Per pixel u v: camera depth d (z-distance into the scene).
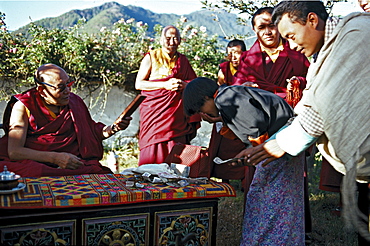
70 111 2.94
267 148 2.01
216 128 3.21
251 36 5.24
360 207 2.19
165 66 4.27
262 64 3.39
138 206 1.96
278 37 3.34
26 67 6.00
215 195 2.13
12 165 2.56
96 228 1.88
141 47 6.82
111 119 6.84
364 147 1.76
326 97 1.77
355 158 1.76
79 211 1.84
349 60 1.75
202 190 2.10
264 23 3.24
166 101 4.07
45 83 2.72
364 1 2.98
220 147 3.35
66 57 6.18
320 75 1.81
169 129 4.06
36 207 1.78
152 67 4.28
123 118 3.01
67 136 2.89
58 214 1.80
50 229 1.80
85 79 6.48
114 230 1.92
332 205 3.98
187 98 2.41
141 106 4.25
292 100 3.07
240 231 3.21
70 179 2.29
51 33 6.18
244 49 4.05
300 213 2.25
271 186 2.21
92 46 6.46
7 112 2.85
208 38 7.02
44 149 2.79
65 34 6.32
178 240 2.04
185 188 2.11
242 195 4.29
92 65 6.39
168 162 2.61
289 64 3.31
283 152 1.98
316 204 3.96
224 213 3.66
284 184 2.20
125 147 6.59
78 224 1.85
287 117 2.21
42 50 6.04
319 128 1.84
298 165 2.25
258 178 2.25
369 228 2.01
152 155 4.08
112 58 6.62
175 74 4.23
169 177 2.21
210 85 2.39
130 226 1.95
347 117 1.74
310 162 4.53
